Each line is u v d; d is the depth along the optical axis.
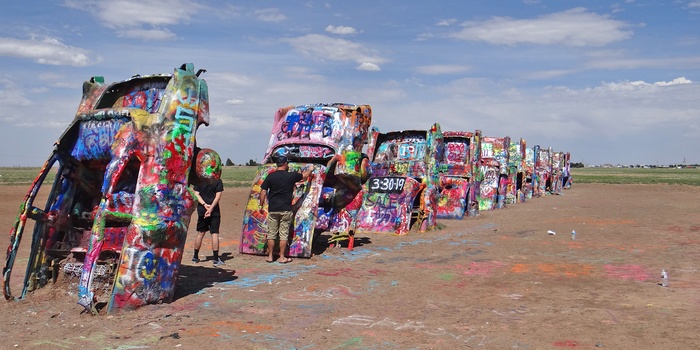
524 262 10.88
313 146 12.31
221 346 5.71
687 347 5.71
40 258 7.81
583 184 52.72
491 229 16.72
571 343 5.86
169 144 7.43
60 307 7.13
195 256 10.64
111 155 7.21
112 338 5.94
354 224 12.68
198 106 7.90
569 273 9.75
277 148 12.64
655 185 48.78
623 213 21.47
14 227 7.43
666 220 18.53
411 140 17.19
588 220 18.97
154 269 7.24
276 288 8.42
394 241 13.98
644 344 5.82
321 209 12.64
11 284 8.43
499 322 6.65
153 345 5.73
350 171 11.91
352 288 8.47
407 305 7.45
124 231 7.99
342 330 6.30
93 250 6.86
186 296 7.84
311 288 8.44
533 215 21.31
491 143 25.64
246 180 50.66
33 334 6.07
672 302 7.59
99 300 7.23
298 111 12.81
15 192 26.91
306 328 6.36
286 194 10.72
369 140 17.58
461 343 5.86
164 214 7.32
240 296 7.88
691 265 10.36
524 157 29.50
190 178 8.18
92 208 8.54
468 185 20.33
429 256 11.61
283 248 10.73
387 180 16.03
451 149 21.08
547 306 7.42
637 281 9.03
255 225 11.65
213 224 10.48
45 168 7.73
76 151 8.01
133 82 8.48
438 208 20.30
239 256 11.41
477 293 8.19
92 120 7.84
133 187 8.11
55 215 7.96
